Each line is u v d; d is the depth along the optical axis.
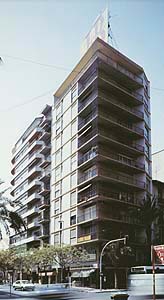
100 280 47.41
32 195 78.31
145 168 62.50
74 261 55.59
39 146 80.44
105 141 58.09
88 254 55.41
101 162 57.53
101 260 48.12
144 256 56.66
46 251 56.97
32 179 84.44
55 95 72.38
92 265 54.31
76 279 57.09
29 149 85.00
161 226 59.34
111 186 58.00
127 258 52.66
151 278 14.26
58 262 56.88
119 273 52.44
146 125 65.94
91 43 65.88
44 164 76.06
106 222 55.09
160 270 15.31
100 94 59.28
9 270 70.56
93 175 56.88
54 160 70.25
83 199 57.81
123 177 59.16
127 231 56.00
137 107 65.31
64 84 67.94
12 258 69.06
